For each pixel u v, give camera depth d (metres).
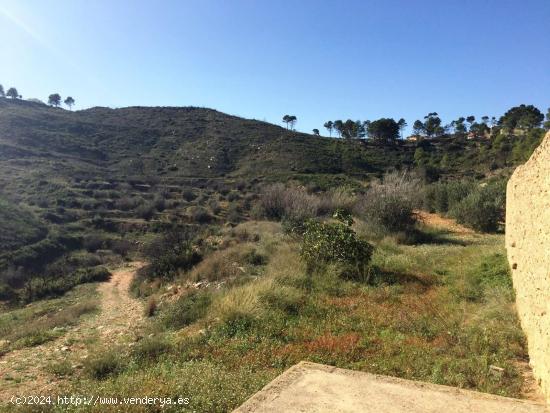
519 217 7.61
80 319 13.44
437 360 6.15
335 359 6.47
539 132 37.50
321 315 8.55
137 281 19.64
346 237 11.93
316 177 48.44
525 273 6.81
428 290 9.88
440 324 7.54
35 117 67.31
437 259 12.70
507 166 38.94
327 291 10.03
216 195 43.22
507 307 7.74
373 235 16.56
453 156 52.81
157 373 6.47
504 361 6.01
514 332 6.74
